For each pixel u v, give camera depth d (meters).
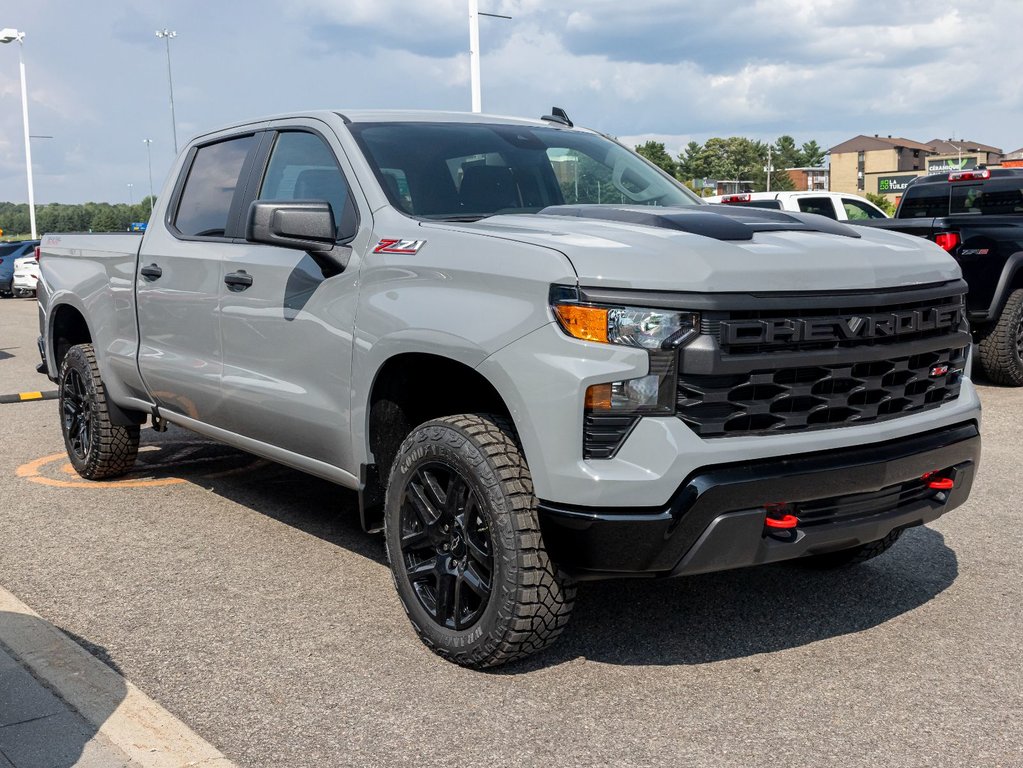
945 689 3.34
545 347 3.17
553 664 3.56
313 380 4.16
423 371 3.86
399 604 4.17
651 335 3.08
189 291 4.95
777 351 3.20
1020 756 2.91
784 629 3.86
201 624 3.97
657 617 3.98
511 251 3.35
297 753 2.97
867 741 3.00
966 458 3.73
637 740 3.02
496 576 3.33
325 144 4.41
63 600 4.25
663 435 3.07
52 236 6.60
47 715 3.15
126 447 6.10
